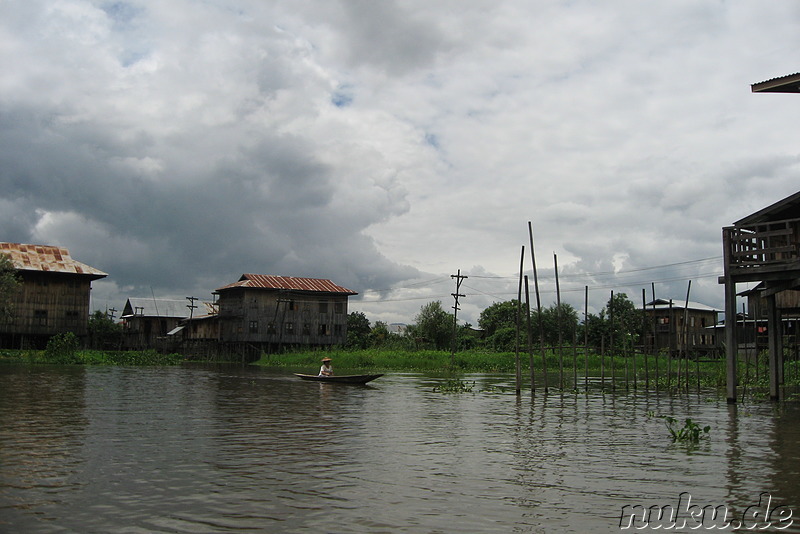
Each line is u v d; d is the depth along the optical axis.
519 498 10.01
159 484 10.66
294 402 25.50
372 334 98.12
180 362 72.81
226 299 84.00
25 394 26.52
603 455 13.74
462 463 12.77
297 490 10.37
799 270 21.78
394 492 10.31
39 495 9.85
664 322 82.00
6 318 67.62
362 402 25.78
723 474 11.80
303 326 83.81
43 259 72.06
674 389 34.25
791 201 22.41
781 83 22.53
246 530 8.27
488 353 69.38
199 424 18.27
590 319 79.81
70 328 72.31
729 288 23.77
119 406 22.78
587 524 8.70
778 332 29.55
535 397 28.69
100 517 8.75
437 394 30.11
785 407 23.98
